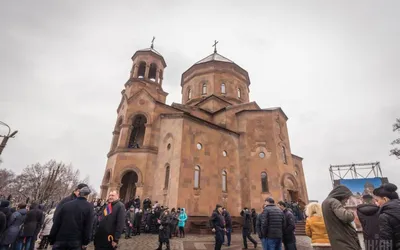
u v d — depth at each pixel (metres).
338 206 3.75
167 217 9.70
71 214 4.46
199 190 17.53
